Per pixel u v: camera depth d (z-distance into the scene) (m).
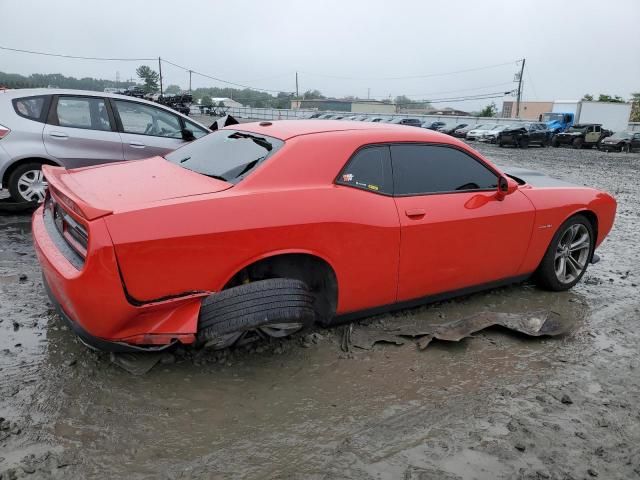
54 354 3.31
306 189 3.32
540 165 20.97
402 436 2.79
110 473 2.39
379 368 3.45
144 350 3.12
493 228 4.18
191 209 2.92
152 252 2.80
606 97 77.50
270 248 3.13
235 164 3.45
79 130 6.65
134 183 3.32
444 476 2.51
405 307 4.01
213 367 3.30
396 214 3.64
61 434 2.61
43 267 3.18
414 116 55.34
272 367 3.36
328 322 3.63
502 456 2.68
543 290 5.04
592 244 5.18
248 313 2.92
